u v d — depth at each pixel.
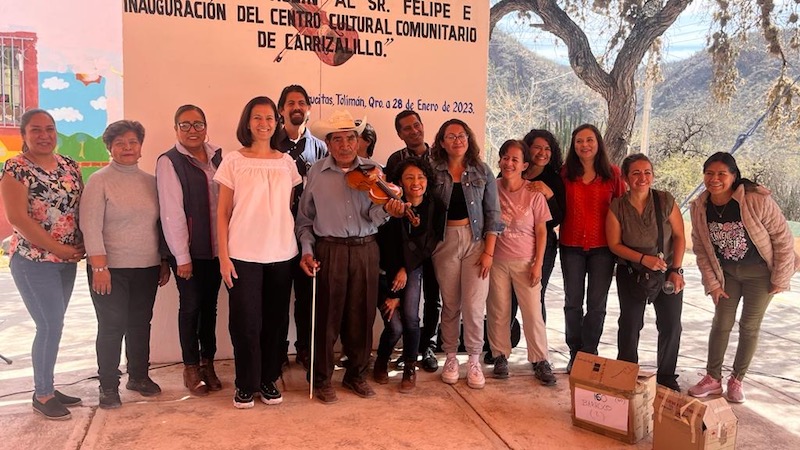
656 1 8.92
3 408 3.40
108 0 9.77
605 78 8.73
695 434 2.83
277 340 3.50
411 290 3.71
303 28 4.29
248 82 4.22
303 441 3.09
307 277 3.77
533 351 3.95
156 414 3.35
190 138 3.39
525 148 3.88
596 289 3.93
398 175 3.54
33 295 3.16
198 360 3.66
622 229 3.69
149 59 4.02
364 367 3.70
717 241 3.68
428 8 4.53
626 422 3.15
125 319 3.39
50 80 9.62
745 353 3.71
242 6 4.16
